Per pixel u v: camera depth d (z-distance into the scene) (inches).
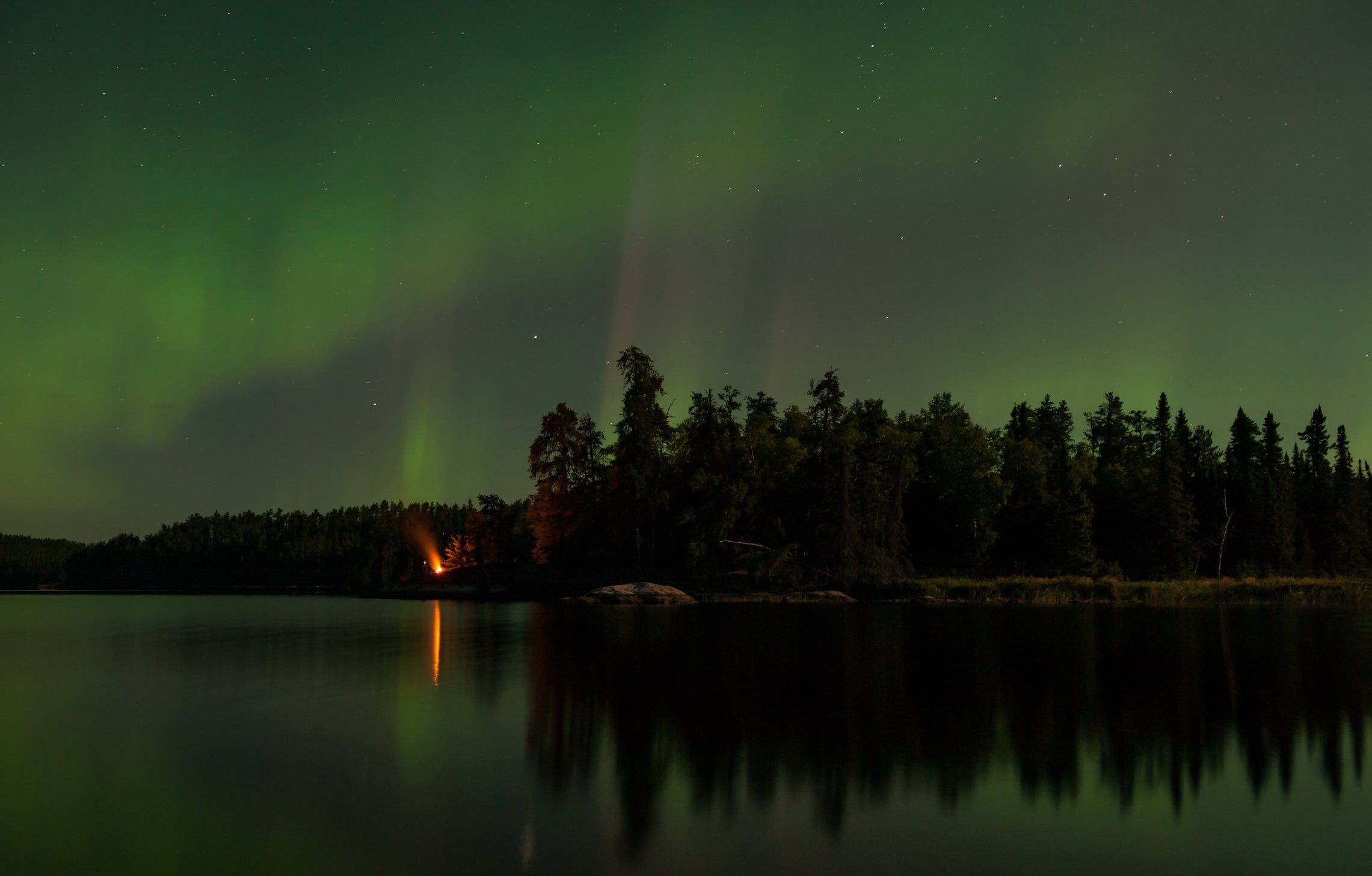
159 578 4901.6
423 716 717.3
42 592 4429.1
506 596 2960.1
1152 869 401.7
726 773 548.4
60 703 786.8
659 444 3065.9
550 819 462.3
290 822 456.1
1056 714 726.5
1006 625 1581.0
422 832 441.1
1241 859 415.8
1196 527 3403.1
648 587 2491.4
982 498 3191.4
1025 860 411.2
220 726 682.8
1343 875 394.0
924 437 3545.8
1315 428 4288.9
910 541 3272.6
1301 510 4003.4
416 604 2696.9
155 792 506.6
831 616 1861.5
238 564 4918.8
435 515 4547.2
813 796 504.1
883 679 906.7
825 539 2829.7
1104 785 528.1
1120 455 4313.5
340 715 721.6
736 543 2778.1
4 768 558.6
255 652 1187.9
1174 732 658.8
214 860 404.5
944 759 581.0
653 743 622.5
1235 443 4197.8
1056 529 3019.2
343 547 4692.4
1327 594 2325.3
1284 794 514.0
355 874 386.6
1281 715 722.8
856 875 390.6
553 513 3075.8
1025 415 4389.8
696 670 976.9
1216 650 1157.7
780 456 3238.2
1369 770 561.3
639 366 3041.3
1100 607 2144.4
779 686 868.6
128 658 1128.8
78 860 404.5
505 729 668.7
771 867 397.7
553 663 1045.8
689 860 404.5
